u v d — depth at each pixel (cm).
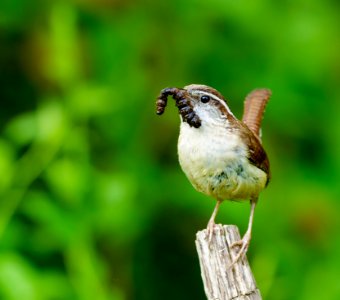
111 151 1240
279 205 1243
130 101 1235
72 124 1113
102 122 1235
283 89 1272
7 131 1166
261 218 1221
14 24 1257
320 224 1228
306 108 1280
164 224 1262
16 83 1284
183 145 840
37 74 1257
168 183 1235
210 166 830
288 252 1209
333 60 1289
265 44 1277
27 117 1149
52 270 1122
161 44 1259
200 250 748
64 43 1148
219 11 1251
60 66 1142
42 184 1171
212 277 738
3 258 995
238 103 1273
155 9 1255
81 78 1188
